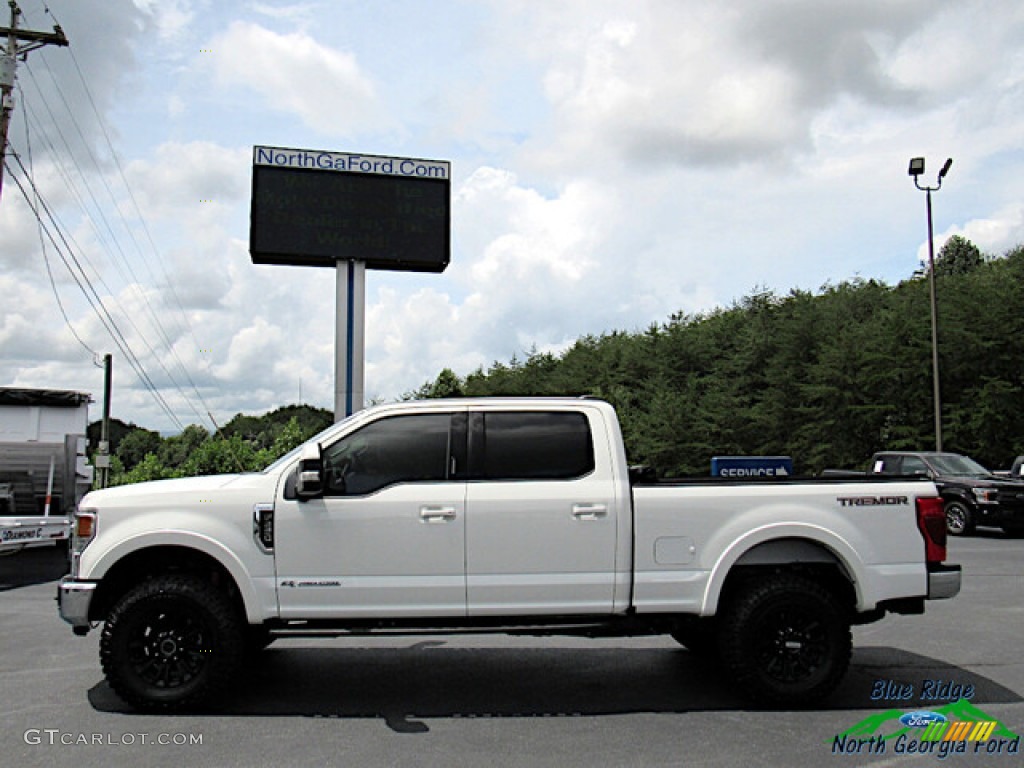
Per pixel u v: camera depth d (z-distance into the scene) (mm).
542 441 5957
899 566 5914
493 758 4812
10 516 12188
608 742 5105
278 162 18094
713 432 42688
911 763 4785
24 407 13766
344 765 4688
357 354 18297
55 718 5551
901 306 35000
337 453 5902
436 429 5961
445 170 18906
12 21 21328
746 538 5820
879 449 34312
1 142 20984
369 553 5680
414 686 6383
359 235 18281
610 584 5762
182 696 5613
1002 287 32406
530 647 7777
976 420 29547
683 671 6863
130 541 5637
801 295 43906
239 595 5902
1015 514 17047
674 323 54594
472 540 5707
